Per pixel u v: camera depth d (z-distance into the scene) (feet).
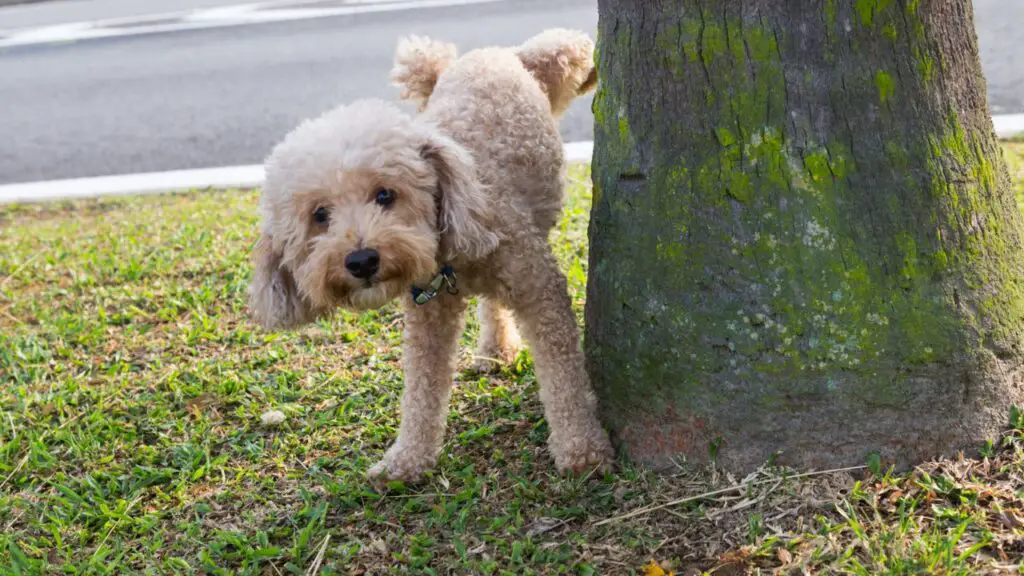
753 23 4.58
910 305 4.61
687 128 4.72
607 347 5.04
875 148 4.58
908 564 4.38
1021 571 4.33
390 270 4.89
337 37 13.70
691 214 4.74
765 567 4.53
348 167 4.89
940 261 4.61
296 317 5.25
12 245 8.35
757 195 4.65
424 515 5.08
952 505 4.59
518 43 11.75
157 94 12.46
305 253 5.08
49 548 5.19
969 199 4.65
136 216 8.82
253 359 6.31
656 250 4.82
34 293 7.38
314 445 5.61
